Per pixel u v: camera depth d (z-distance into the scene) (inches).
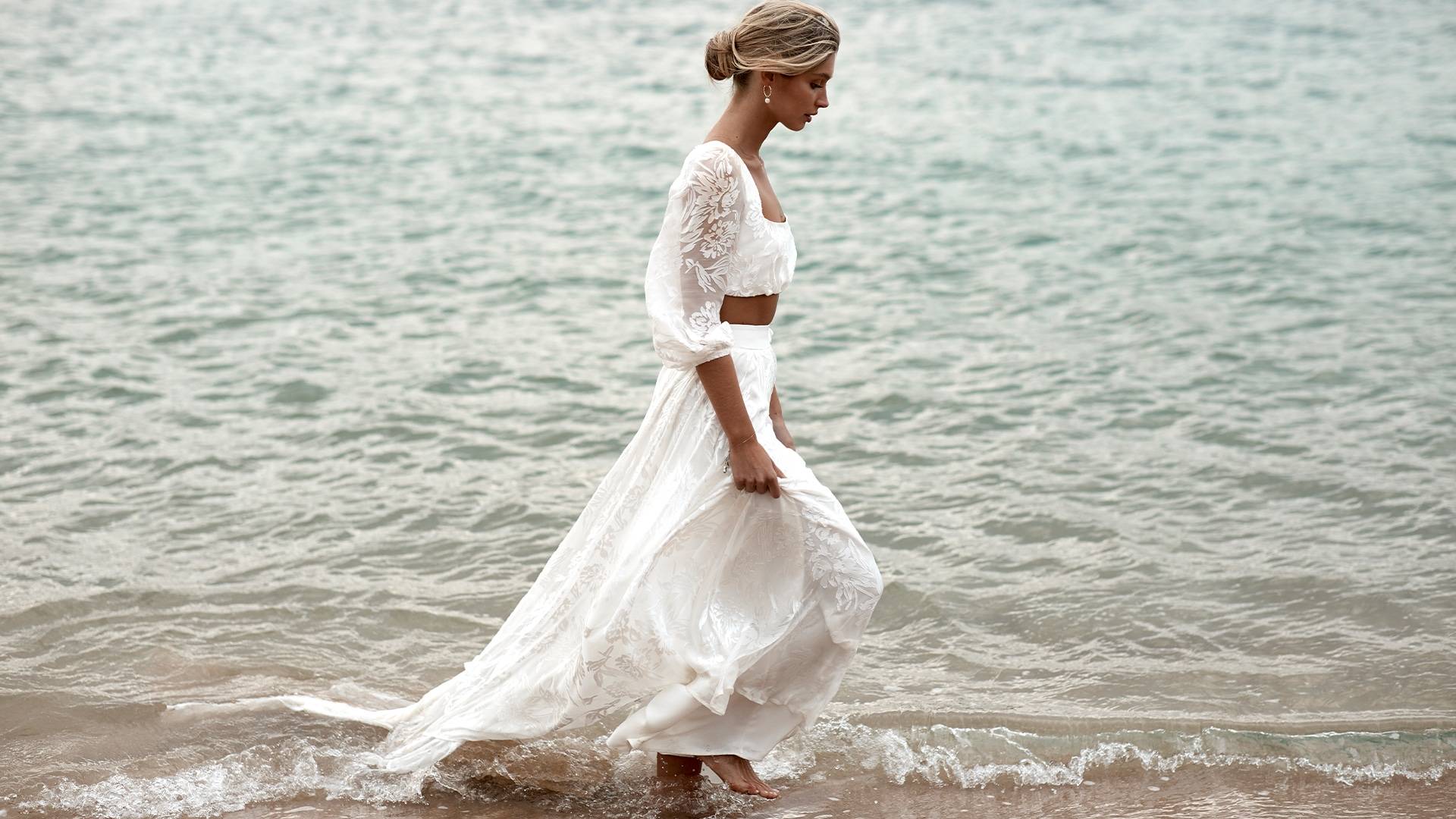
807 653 161.6
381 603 228.1
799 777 175.5
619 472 167.8
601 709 161.9
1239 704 194.2
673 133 789.9
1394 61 1027.3
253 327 403.9
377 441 310.0
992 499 275.7
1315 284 451.2
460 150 732.0
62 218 554.3
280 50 1095.6
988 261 502.9
